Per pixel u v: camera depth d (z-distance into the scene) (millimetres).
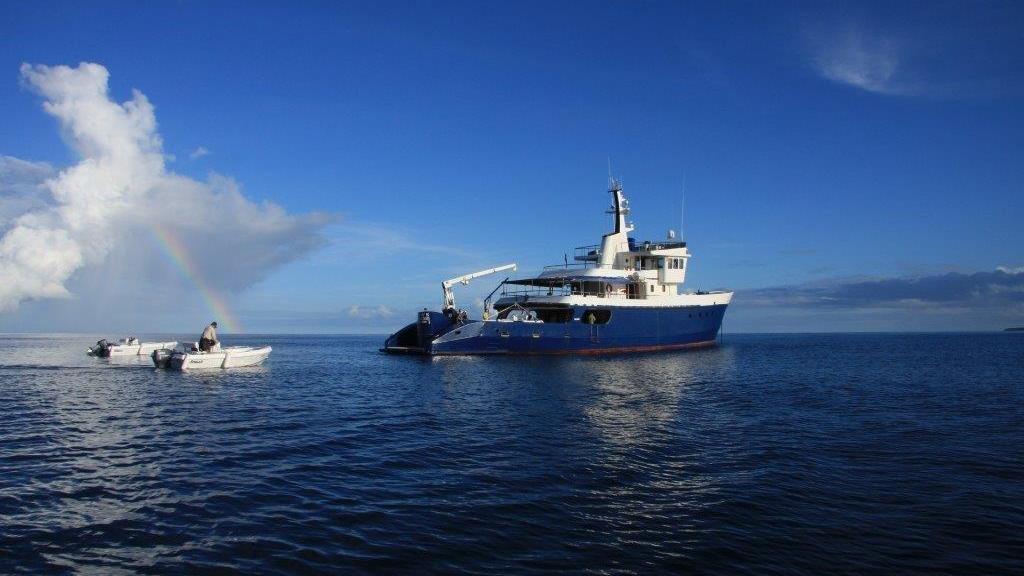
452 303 56625
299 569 8352
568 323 51375
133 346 62281
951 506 11164
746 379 35125
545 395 27516
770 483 12664
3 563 8539
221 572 8273
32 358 62688
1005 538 9594
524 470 13789
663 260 59312
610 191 60875
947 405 24547
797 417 21312
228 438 17859
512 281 55719
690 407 23719
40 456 15453
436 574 8195
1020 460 14828
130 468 14164
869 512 10805
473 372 39406
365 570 8320
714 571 8312
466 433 18438
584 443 16797
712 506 11125
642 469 13852
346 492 12086
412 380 35375
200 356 42500
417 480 12984
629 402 25078
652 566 8477
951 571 8391
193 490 12273
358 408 24125
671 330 58312
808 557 8820
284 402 26125
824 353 68250
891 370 42906
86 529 9961
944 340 137625
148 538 9555
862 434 18125
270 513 10781
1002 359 56625
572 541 9406
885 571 8367
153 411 23391
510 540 9445
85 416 22078
